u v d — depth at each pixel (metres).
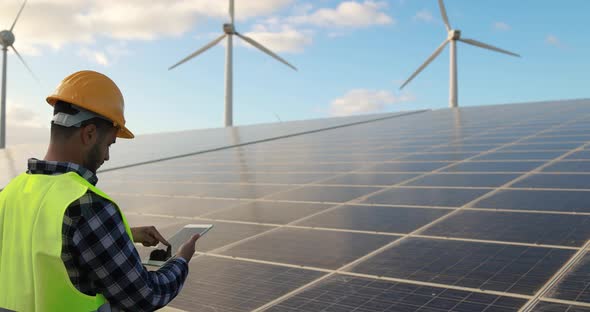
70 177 2.60
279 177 13.16
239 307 5.29
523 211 7.84
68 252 2.50
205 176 14.60
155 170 16.91
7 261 2.66
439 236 7.00
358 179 11.83
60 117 2.74
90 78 2.86
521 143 14.55
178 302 5.56
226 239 7.87
